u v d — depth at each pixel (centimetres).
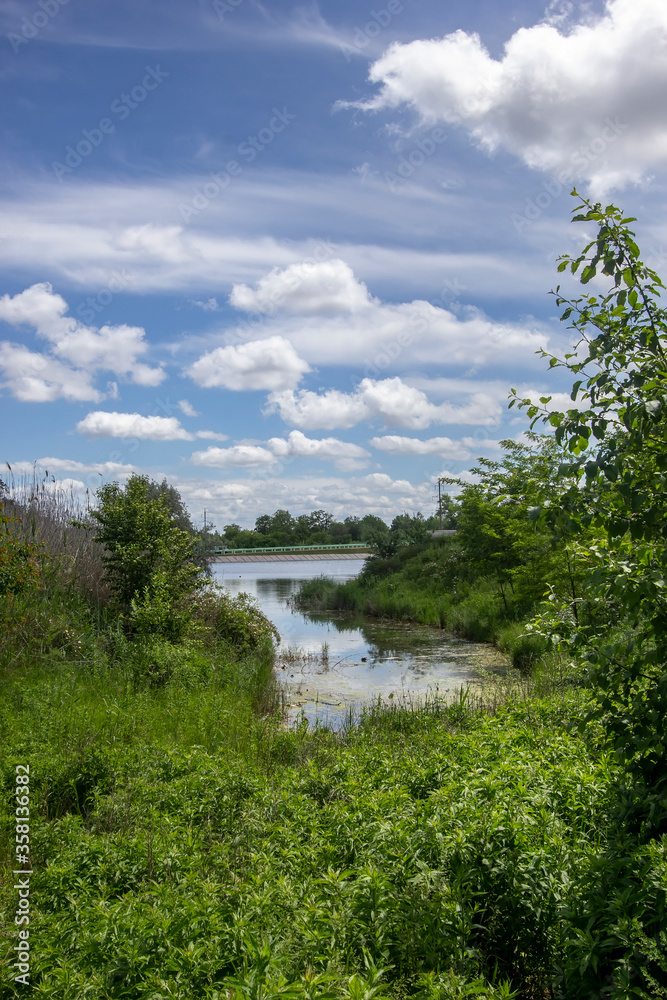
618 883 291
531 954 320
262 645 1456
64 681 870
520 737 580
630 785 359
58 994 271
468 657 1544
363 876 323
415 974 283
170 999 253
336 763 583
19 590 1028
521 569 1504
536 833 357
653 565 316
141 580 1312
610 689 341
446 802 402
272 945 284
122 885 379
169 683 974
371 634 2033
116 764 586
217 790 527
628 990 241
